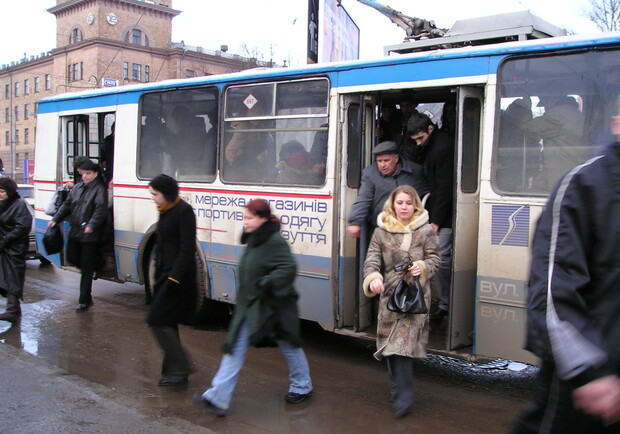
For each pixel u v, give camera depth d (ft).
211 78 22.02
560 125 14.62
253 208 13.71
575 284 6.69
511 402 15.76
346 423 14.10
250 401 15.48
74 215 24.80
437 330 18.45
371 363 19.10
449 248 17.54
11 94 232.53
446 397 16.10
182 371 16.30
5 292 23.52
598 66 14.15
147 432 12.74
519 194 15.10
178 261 15.44
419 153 18.48
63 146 29.07
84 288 25.05
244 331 13.94
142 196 24.67
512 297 15.17
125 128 25.46
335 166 18.34
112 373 17.51
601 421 6.94
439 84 16.24
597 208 6.71
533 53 14.89
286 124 19.70
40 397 14.53
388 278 14.34
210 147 22.22
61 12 191.21
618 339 6.60
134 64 184.14
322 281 18.72
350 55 54.70
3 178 22.66
